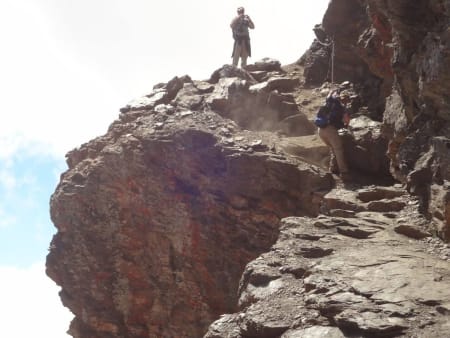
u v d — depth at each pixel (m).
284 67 20.58
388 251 7.60
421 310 5.79
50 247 14.72
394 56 9.85
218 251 12.60
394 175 10.79
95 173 14.17
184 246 12.96
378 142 12.66
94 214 14.15
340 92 16.28
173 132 13.67
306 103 16.67
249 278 7.54
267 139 13.99
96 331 13.92
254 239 12.30
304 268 7.25
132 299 13.54
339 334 5.63
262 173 12.55
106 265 13.92
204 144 13.45
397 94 10.75
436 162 8.45
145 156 13.63
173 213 13.15
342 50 17.12
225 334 6.61
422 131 9.15
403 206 9.37
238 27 19.23
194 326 12.69
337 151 12.38
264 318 6.29
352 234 8.48
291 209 12.30
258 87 15.60
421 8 8.96
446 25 8.30
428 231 8.27
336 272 6.92
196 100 15.52
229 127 14.24
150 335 13.24
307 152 13.56
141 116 15.34
